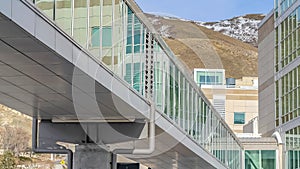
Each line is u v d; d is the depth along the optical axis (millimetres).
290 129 43594
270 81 50031
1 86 14023
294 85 42500
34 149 17875
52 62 11969
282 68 45781
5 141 55281
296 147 41969
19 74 12930
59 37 11422
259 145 47406
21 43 10781
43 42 10773
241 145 43625
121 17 13562
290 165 43875
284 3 45188
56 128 17797
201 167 26906
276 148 46438
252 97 83250
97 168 17297
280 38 46281
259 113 53969
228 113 82438
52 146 17750
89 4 12828
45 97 14977
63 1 12250
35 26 10477
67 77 13031
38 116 17547
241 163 42781
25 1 10094
